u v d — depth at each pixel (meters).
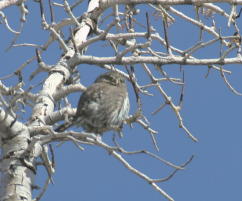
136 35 14.84
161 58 14.17
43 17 14.84
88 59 14.56
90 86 14.73
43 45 15.38
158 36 15.66
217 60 14.20
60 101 15.12
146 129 14.46
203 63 14.18
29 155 12.52
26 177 12.48
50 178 12.47
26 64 14.70
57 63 14.78
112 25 14.73
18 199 12.31
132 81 12.61
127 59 14.31
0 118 12.43
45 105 13.80
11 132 12.62
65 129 13.43
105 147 11.23
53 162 12.47
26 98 14.31
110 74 15.09
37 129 12.88
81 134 11.44
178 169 11.34
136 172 12.34
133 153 11.15
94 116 14.25
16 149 12.61
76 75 15.70
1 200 12.36
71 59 14.70
